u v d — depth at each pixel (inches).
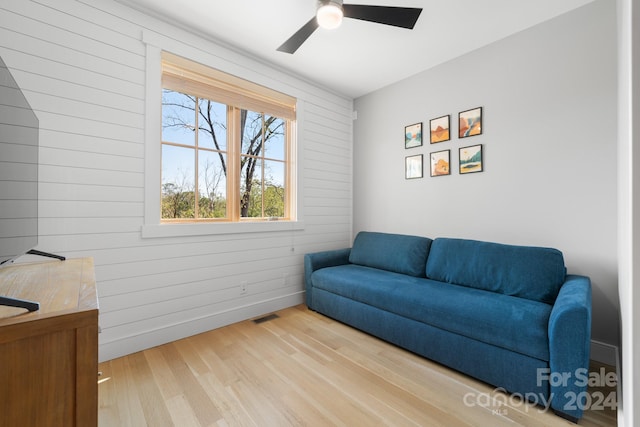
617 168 74.3
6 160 41.0
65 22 72.4
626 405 37.5
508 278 81.3
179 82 92.6
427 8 83.4
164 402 61.4
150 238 85.9
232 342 89.8
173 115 95.5
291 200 128.7
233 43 101.8
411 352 84.3
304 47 104.1
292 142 128.3
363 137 147.2
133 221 82.7
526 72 93.1
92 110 76.1
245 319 108.7
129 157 82.0
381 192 138.7
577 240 83.6
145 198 84.7
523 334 61.5
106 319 78.4
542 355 59.1
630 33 27.3
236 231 105.6
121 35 80.7
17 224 45.3
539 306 69.6
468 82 107.3
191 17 88.3
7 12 65.4
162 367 75.0
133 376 71.0
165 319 88.9
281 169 126.7
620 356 68.0
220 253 102.0
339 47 104.1
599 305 79.6
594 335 80.1
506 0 80.3
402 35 96.7
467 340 70.7
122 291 81.0
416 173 124.5
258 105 113.1
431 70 118.8
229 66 103.4
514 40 95.6
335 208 144.6
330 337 94.0
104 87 77.9
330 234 142.1
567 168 85.4
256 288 112.5
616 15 76.4
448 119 113.0
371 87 138.6
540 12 85.5
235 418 57.0
